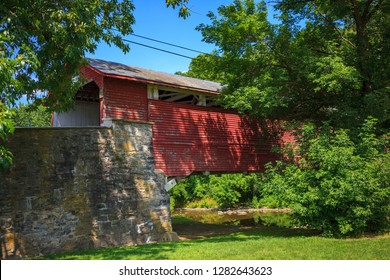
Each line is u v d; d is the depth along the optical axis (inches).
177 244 407.5
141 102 515.5
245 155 649.0
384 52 520.1
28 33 301.3
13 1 301.1
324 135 424.2
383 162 394.9
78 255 337.4
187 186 1227.2
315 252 301.3
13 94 240.5
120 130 447.2
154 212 469.1
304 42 581.0
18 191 357.7
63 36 313.7
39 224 365.7
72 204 391.2
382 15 553.9
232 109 644.1
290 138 740.7
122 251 352.2
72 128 403.2
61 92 389.1
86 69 512.7
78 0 329.1
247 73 562.6
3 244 340.5
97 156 419.5
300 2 566.9
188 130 566.3
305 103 577.9
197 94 594.6
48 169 379.9
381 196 379.9
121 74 481.7
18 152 362.9
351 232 396.5
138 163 461.7
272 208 1052.5
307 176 414.0
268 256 287.7
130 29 417.1
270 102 485.4
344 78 453.1
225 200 1115.9
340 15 537.0
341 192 367.2
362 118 481.7
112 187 427.2
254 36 537.6
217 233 610.9
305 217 418.6
